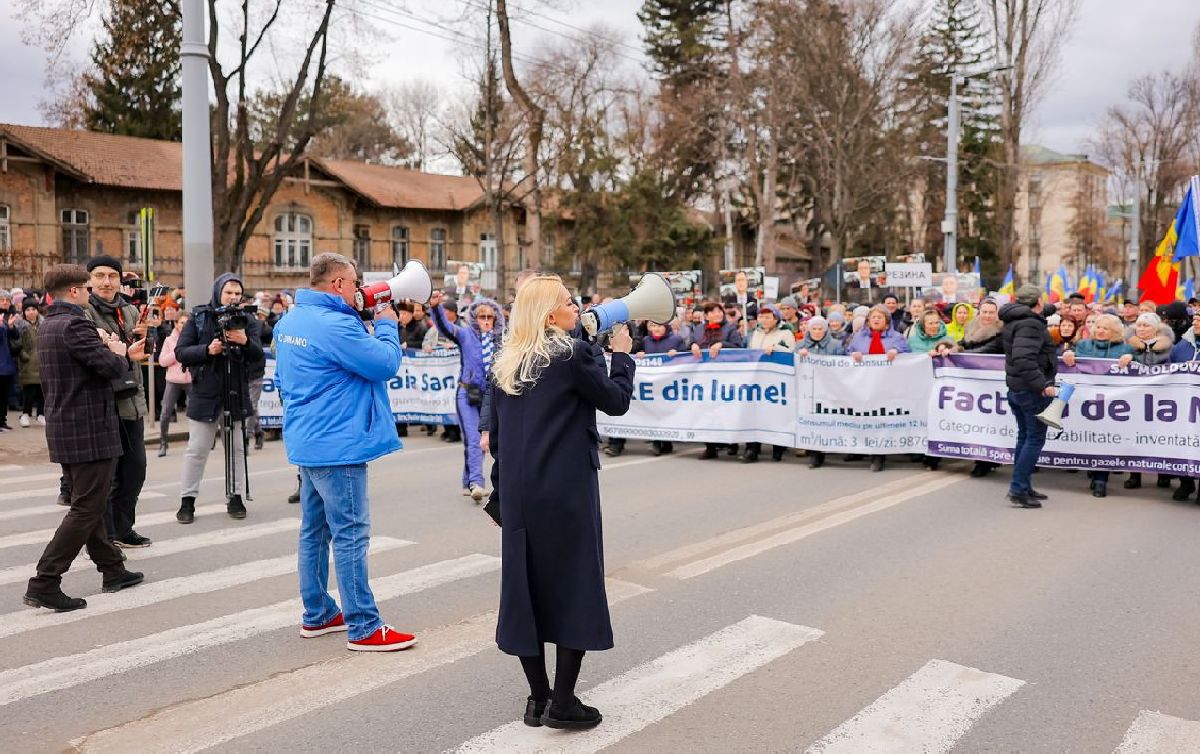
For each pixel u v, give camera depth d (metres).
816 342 11.55
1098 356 10.44
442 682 4.58
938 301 18.88
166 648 5.04
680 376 11.60
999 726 4.11
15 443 12.77
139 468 7.14
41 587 5.62
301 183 38.66
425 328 13.59
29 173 31.34
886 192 39.53
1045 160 81.50
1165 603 5.81
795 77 35.22
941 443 10.41
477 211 43.88
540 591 3.96
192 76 12.67
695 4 48.66
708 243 40.31
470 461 8.77
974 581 6.25
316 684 4.55
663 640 5.14
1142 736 4.02
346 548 4.94
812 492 9.30
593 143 37.38
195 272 12.88
